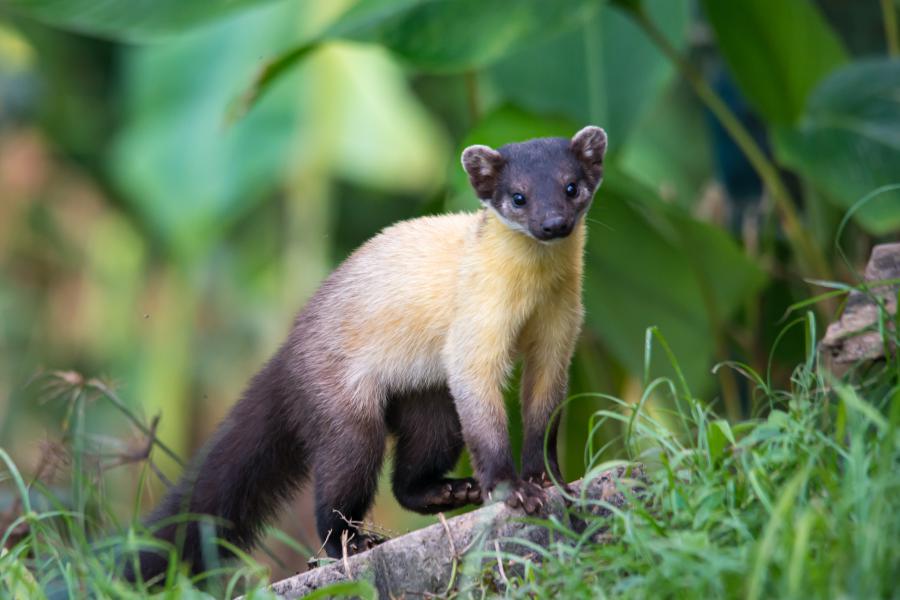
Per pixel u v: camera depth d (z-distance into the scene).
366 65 17.38
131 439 10.60
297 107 17.11
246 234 19.83
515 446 11.59
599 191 12.14
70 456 9.83
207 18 12.12
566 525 7.73
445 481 9.88
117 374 18.45
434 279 9.23
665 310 12.73
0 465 10.53
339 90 17.31
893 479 6.20
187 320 18.42
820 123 12.73
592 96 13.96
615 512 6.87
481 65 11.88
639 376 12.97
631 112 13.92
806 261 12.85
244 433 9.79
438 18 11.75
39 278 19.97
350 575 8.02
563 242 8.91
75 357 19.34
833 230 14.00
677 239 12.31
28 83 20.77
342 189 21.22
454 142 20.97
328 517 9.34
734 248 12.27
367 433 9.33
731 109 15.23
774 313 13.91
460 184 11.86
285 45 16.67
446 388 9.59
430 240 9.45
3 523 9.84
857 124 12.62
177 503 9.65
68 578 7.41
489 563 7.74
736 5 13.08
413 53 11.70
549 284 8.95
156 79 17.09
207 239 16.80
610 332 12.94
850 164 12.46
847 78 12.80
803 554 5.81
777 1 12.94
